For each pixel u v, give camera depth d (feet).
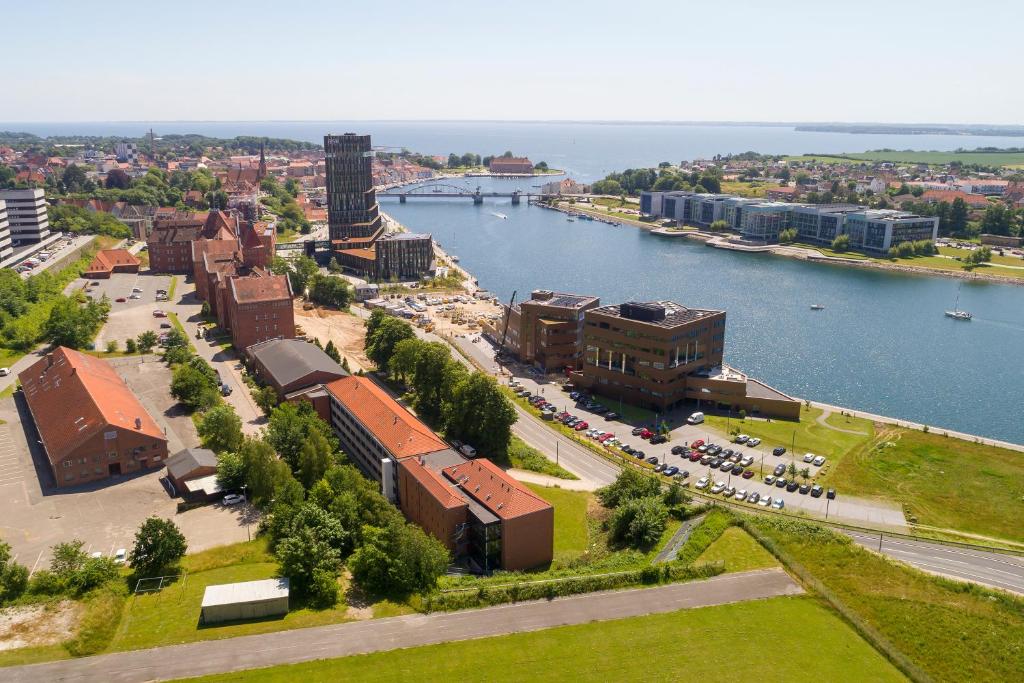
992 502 558.56
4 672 338.54
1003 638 384.27
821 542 469.98
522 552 457.68
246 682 335.88
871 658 369.09
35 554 461.78
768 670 355.97
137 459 579.48
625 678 346.74
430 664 351.05
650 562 447.83
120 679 336.08
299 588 407.23
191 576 423.64
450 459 531.50
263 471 514.68
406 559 411.54
